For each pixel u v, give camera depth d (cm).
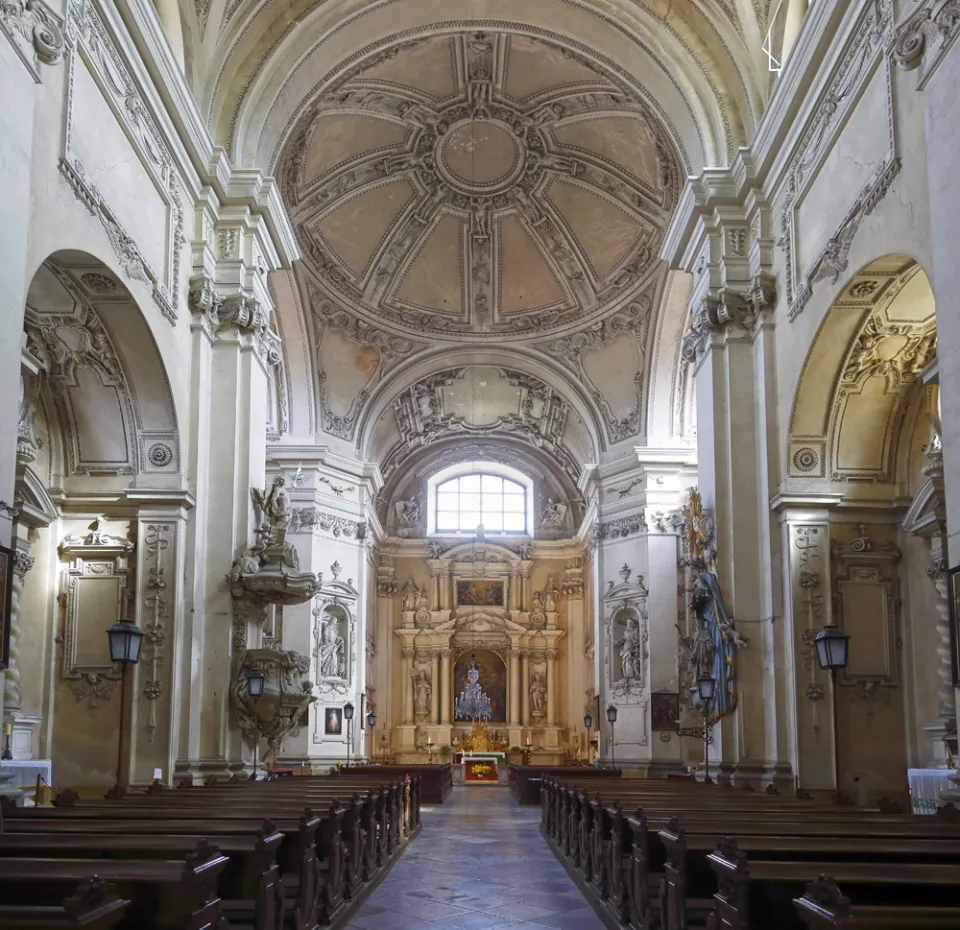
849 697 1435
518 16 1858
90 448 1482
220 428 1608
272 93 1752
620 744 2719
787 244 1524
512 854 1428
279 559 1608
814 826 734
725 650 1540
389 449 3481
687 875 662
